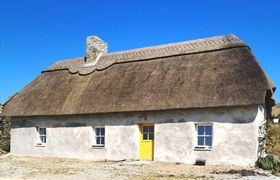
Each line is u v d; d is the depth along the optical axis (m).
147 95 15.00
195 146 13.84
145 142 15.28
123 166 13.33
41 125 18.72
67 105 17.27
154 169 12.32
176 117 14.38
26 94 19.94
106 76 17.75
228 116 13.24
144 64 17.12
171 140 14.35
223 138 13.23
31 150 18.89
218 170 11.81
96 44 19.81
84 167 13.41
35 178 10.77
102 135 16.72
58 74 20.31
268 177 10.29
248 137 12.77
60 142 17.80
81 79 18.61
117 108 15.37
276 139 17.70
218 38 16.41
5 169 13.04
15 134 19.77
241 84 13.09
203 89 13.77
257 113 12.77
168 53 16.94
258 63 13.98
